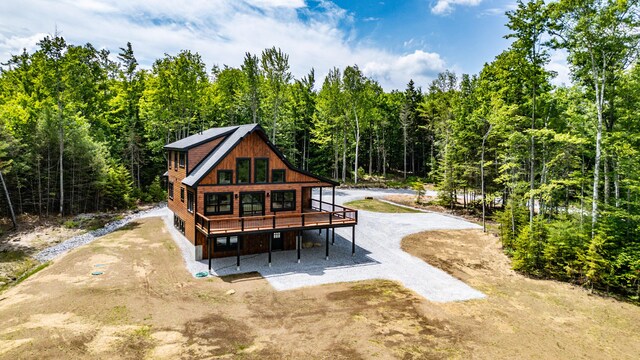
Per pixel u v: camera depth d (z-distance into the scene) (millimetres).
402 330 13766
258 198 23328
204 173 21188
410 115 65250
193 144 24656
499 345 12961
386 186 55938
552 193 24656
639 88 19578
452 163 39500
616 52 19469
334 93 53250
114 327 13344
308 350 12219
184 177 25219
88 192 34656
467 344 12930
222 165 22000
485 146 36094
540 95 24438
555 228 21062
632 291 17969
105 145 40812
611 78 20375
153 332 13109
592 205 20812
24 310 14547
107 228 28969
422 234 28594
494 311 15797
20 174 31422
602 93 19547
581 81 22016
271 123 47594
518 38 22953
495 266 21938
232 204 22469
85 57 42281
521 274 20703
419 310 15578
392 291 17562
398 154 69625
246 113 49625
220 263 20984
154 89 41938
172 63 40500
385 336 13266
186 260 21312
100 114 41969
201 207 21453
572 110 23578
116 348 11953
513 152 26594
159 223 30422
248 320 14266
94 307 14930
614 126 21797
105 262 20531
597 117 21547
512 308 16172
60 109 31703
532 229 21844
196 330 13359
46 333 12711
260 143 23141
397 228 30141
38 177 31703
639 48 18828
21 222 29688
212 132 29062
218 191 21906
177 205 27594
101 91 45469
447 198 41281
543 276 20422
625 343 13430
